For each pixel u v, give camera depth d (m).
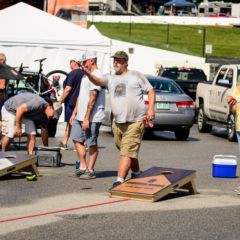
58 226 11.89
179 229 11.80
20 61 32.44
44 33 32.72
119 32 89.38
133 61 62.38
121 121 15.05
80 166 17.17
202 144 26.81
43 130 19.12
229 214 13.10
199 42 88.19
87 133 16.75
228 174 17.80
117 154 22.34
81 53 32.78
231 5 121.94
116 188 14.46
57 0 41.31
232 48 85.31
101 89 16.56
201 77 42.09
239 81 16.39
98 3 109.31
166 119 27.50
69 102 22.42
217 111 29.94
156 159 21.52
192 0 131.75
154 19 105.56
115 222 12.24
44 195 14.69
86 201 14.09
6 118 18.69
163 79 28.80
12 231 11.49
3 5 49.12
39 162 18.81
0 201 14.00
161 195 14.22
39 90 26.81
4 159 16.44
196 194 15.18
